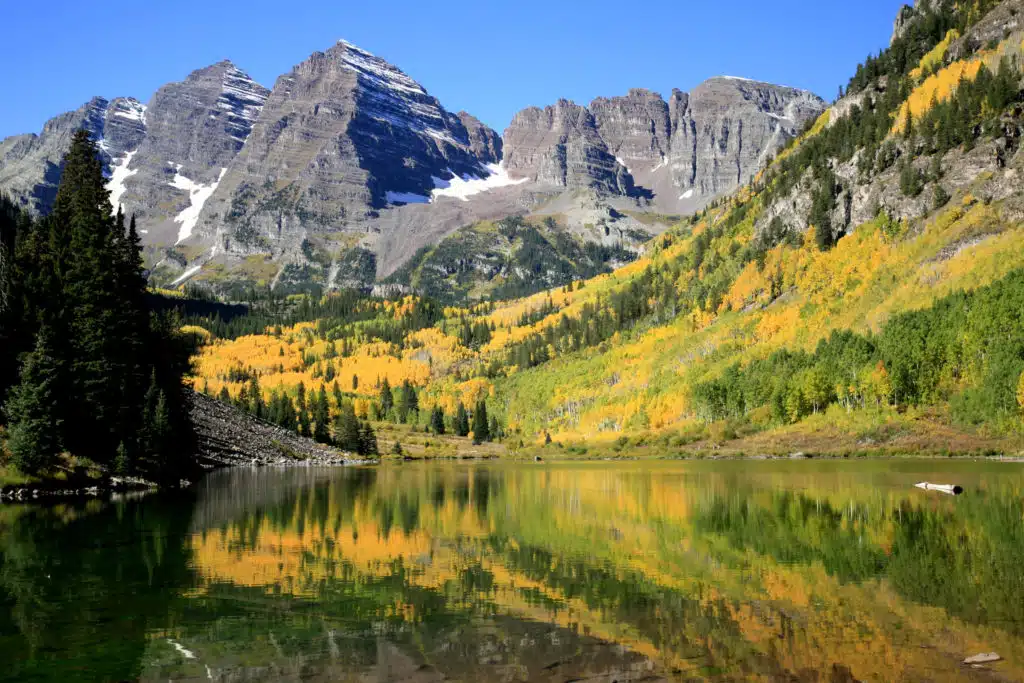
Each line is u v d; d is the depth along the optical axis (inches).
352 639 1081.4
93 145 4124.0
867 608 1239.5
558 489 3521.2
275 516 2444.6
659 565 1609.3
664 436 7529.5
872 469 4271.7
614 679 919.7
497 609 1250.6
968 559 1624.0
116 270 4005.9
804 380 6643.7
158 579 1465.3
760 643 1058.7
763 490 3193.9
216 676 932.0
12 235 4638.3
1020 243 6737.2
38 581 1443.2
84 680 921.5
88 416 3405.5
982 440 5167.3
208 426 6407.5
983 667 952.3
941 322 6067.9
